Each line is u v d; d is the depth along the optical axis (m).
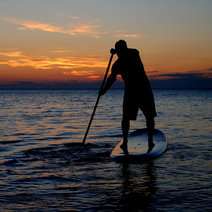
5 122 11.45
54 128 9.40
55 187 3.25
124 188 3.17
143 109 4.67
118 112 17.22
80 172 3.87
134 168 4.03
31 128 9.41
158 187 3.19
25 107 23.48
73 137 7.32
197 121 11.19
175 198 2.85
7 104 29.03
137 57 4.62
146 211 2.54
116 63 4.68
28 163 4.43
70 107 23.69
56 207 2.66
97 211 2.56
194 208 2.60
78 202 2.78
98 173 3.80
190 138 6.88
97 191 3.09
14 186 3.29
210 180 3.44
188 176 3.62
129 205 2.69
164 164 4.25
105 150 5.41
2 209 2.62
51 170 3.99
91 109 20.77
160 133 5.68
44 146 5.99
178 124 10.17
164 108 20.61
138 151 4.77
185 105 24.81
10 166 4.24
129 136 5.74
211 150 5.32
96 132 8.26
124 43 4.68
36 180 3.53
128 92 4.64
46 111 18.59
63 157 4.84
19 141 6.72
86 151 5.33
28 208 2.64
